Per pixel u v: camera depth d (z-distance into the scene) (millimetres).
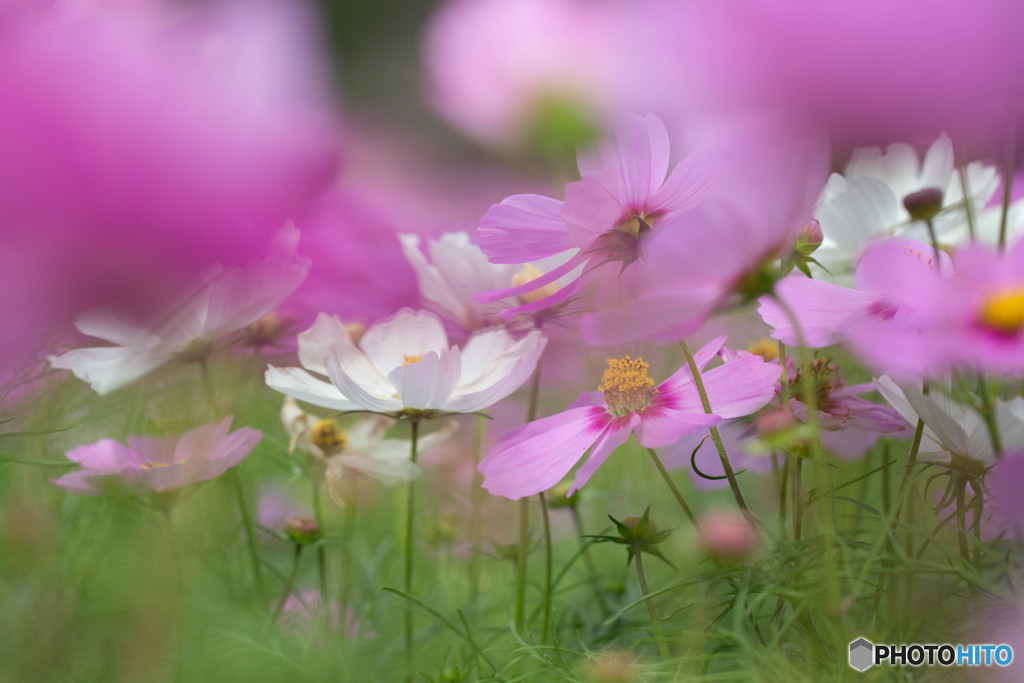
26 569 909
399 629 1031
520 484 906
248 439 913
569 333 1045
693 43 811
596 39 956
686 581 892
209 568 987
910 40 799
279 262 879
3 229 740
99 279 771
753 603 875
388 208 1159
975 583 874
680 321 822
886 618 893
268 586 1051
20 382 906
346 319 1051
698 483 984
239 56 779
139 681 889
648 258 831
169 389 979
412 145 1497
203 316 912
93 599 915
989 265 819
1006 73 804
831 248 962
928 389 876
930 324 841
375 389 968
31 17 801
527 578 1089
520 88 969
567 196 864
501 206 876
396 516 1106
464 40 980
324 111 785
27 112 737
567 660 963
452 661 960
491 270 998
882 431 927
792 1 803
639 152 868
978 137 823
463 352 974
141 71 769
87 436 987
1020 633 868
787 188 812
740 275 823
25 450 945
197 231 760
